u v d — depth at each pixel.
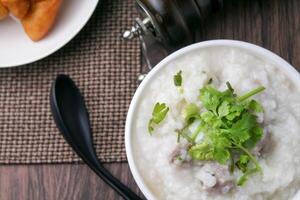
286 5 0.62
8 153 0.62
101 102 0.62
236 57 0.54
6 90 0.63
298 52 0.61
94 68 0.63
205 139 0.52
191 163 0.52
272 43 0.61
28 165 0.62
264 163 0.52
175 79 0.54
